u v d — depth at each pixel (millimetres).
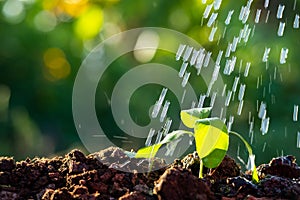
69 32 3867
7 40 4023
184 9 3414
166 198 1203
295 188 1341
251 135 3381
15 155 4199
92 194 1298
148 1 3479
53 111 4105
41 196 1327
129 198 1257
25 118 4191
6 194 1323
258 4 3236
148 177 1395
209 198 1231
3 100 4254
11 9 3932
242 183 1354
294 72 3375
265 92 3402
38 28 3975
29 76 4145
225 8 3277
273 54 3330
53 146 4086
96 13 3475
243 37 3271
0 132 4203
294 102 3420
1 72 4117
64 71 4059
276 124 3416
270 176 1426
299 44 3330
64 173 1426
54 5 3500
